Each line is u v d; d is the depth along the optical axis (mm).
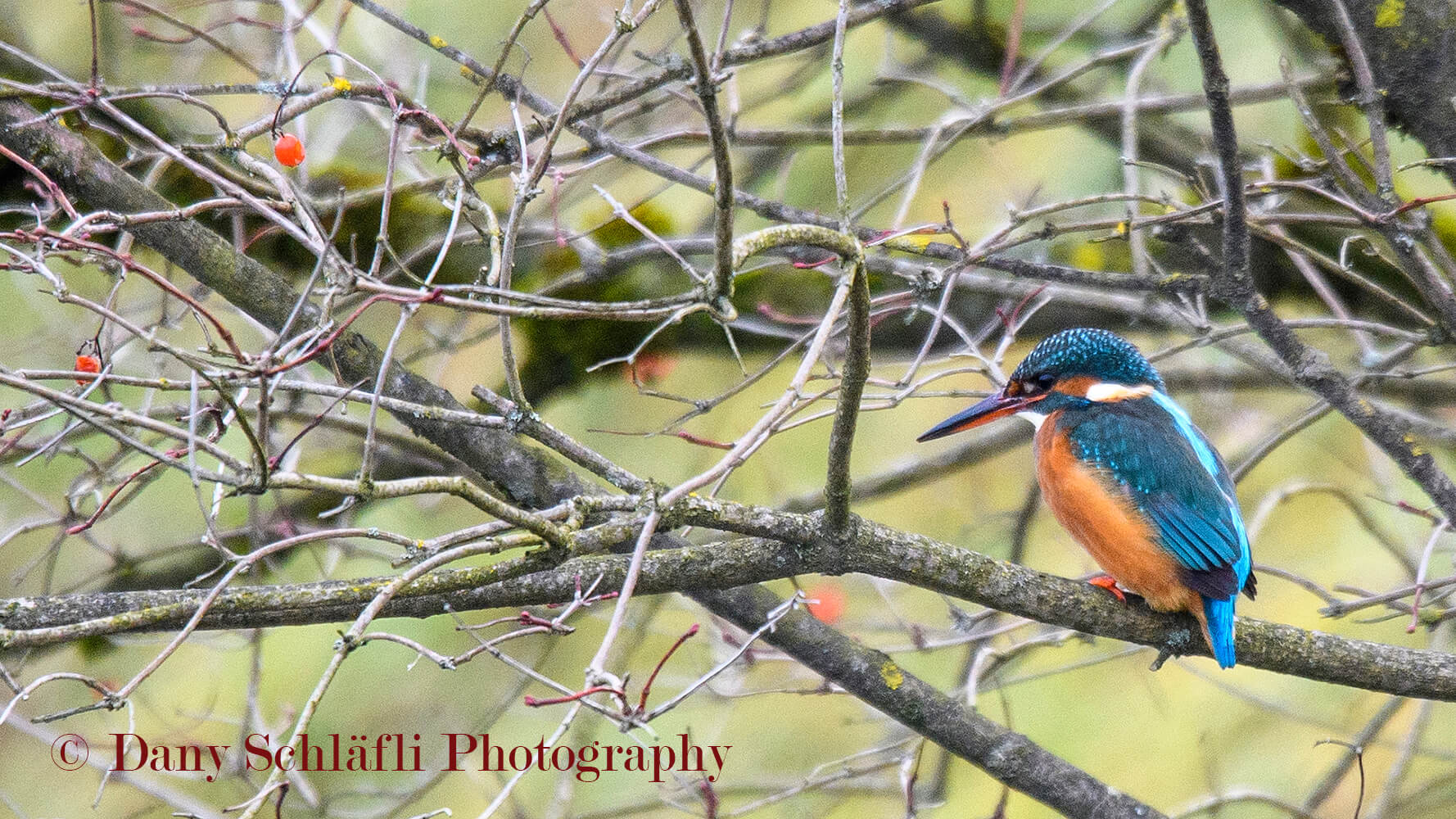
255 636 9375
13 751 11359
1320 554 13148
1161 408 8891
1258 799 9625
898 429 13586
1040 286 10297
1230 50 13008
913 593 13062
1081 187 12930
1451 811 12766
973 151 13375
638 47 11844
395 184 10547
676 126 11422
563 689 5410
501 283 6652
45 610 6289
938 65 13539
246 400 9023
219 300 10742
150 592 6449
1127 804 8148
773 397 13219
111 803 11414
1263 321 7961
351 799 11250
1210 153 12070
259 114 10672
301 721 4660
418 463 11000
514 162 8391
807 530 6863
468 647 11758
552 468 8477
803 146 11516
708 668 11062
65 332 10750
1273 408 13258
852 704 12602
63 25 11477
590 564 7035
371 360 8469
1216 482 8328
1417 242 8406
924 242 8422
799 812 11219
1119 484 8219
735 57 8562
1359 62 7895
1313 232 11469
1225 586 7758
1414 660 7598
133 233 7977
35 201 9133
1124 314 12297
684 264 6996
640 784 11773
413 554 5625
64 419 9773
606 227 12078
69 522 8617
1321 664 7586
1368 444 11391
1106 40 12578
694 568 6992
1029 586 7574
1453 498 7895
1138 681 12773
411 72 11281
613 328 11883
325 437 11094
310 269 10844
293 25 8719
